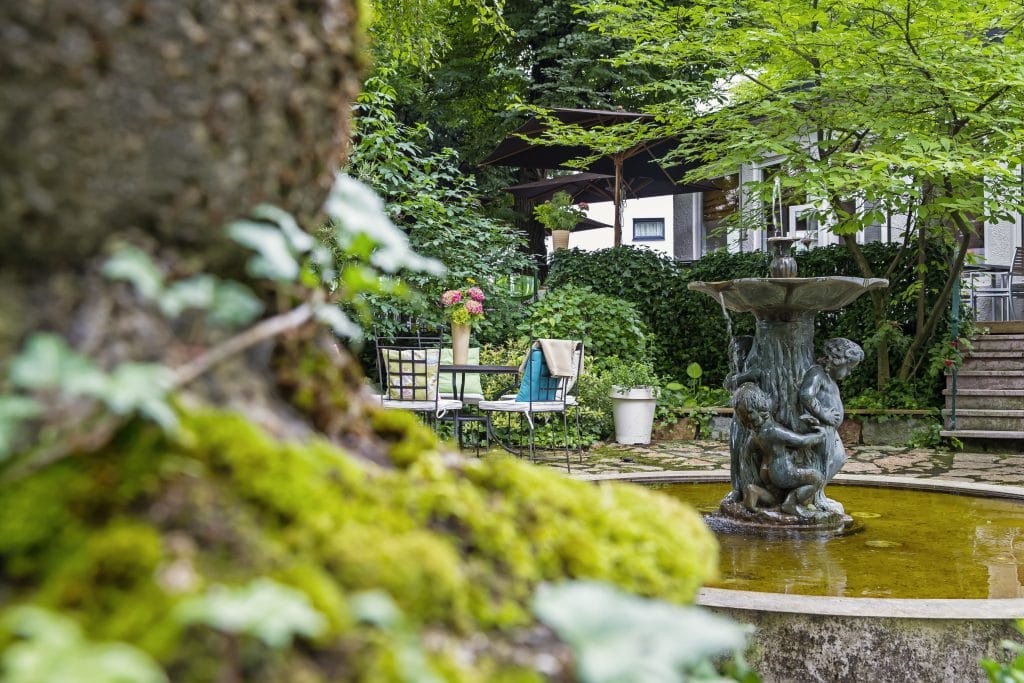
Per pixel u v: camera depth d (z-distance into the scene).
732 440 4.40
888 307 9.66
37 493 0.67
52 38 0.66
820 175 7.45
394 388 7.03
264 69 0.77
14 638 0.57
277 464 0.73
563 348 7.31
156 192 0.73
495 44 15.05
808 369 4.25
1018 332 9.41
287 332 0.87
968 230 8.65
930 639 2.27
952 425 8.80
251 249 0.81
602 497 1.02
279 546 0.69
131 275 0.68
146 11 0.69
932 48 7.39
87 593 0.62
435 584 0.73
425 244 9.31
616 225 11.81
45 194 0.69
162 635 0.59
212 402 0.77
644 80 14.27
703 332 10.85
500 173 16.64
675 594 0.93
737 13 7.91
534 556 0.86
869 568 3.37
